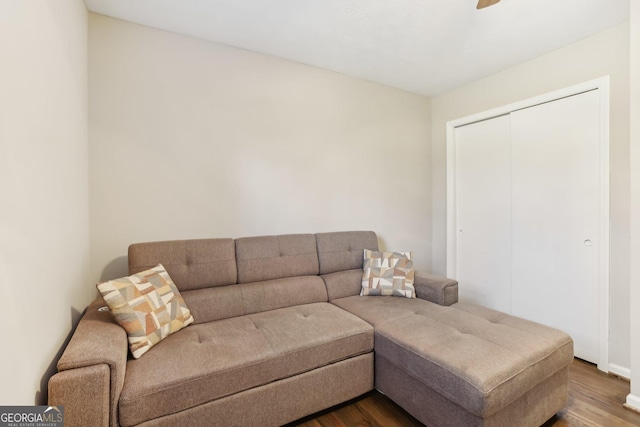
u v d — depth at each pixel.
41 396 1.05
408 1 1.81
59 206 1.30
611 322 2.09
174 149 2.14
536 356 1.40
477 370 1.26
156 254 1.85
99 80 1.92
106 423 1.07
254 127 2.43
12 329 0.86
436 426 1.41
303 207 2.68
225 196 2.33
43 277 1.10
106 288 1.38
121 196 1.99
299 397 1.52
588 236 2.22
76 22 1.62
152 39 2.07
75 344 1.15
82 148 1.73
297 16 1.96
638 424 1.56
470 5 1.84
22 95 0.96
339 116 2.85
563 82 2.33
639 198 1.65
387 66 2.68
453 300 2.23
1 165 0.82
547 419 1.51
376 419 1.61
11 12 0.89
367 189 3.04
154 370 1.26
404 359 1.54
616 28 2.05
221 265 2.02
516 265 2.69
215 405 1.31
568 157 2.33
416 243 3.39
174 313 1.62
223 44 2.30
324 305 2.12
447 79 2.96
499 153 2.84
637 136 1.66
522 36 2.19
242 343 1.51
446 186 3.31
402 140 3.27
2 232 0.81
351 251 2.60
